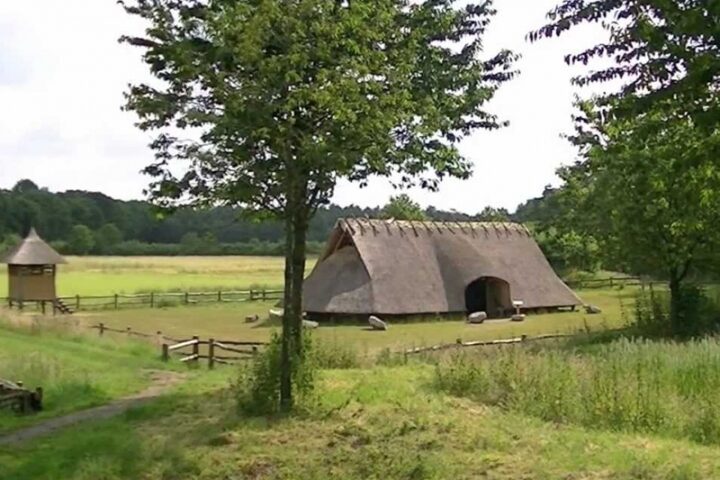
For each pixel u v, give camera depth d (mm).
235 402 13844
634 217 23828
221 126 11672
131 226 126438
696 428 11023
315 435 11094
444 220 49344
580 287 56312
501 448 10016
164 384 18641
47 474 10000
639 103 6836
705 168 7500
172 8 12578
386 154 12797
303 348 13539
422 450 9969
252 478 9398
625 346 17250
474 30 15586
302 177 12352
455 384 14500
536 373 13641
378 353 22094
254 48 11172
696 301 25703
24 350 23453
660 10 6441
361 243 42469
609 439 10391
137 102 12430
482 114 15812
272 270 83562
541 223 36781
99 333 28828
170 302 50250
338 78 11594
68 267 85438
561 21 7035
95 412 15062
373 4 12438
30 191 125312
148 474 9758
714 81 6480
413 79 14516
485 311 44062
